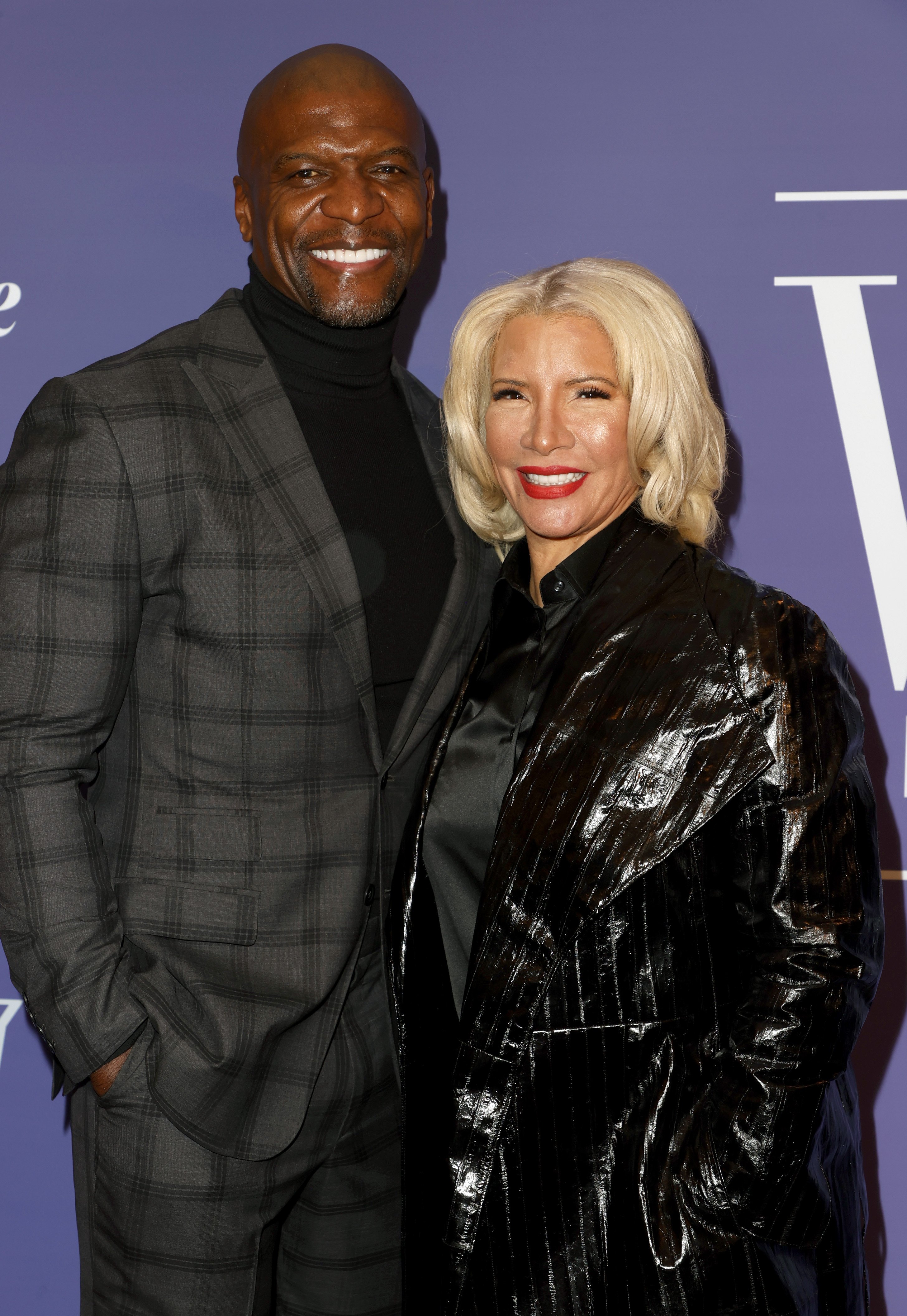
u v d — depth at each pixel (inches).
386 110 52.7
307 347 53.6
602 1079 42.3
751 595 43.1
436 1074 47.8
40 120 68.6
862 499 67.7
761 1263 40.1
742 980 42.3
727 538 68.6
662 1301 40.0
